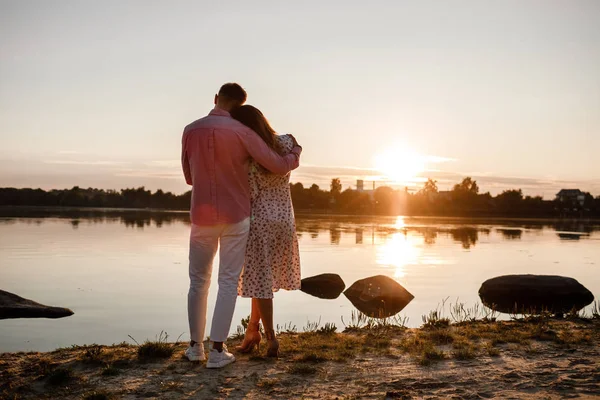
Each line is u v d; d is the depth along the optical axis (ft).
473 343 16.47
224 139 13.41
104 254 52.65
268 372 13.29
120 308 27.30
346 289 34.24
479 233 102.47
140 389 12.04
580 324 19.97
